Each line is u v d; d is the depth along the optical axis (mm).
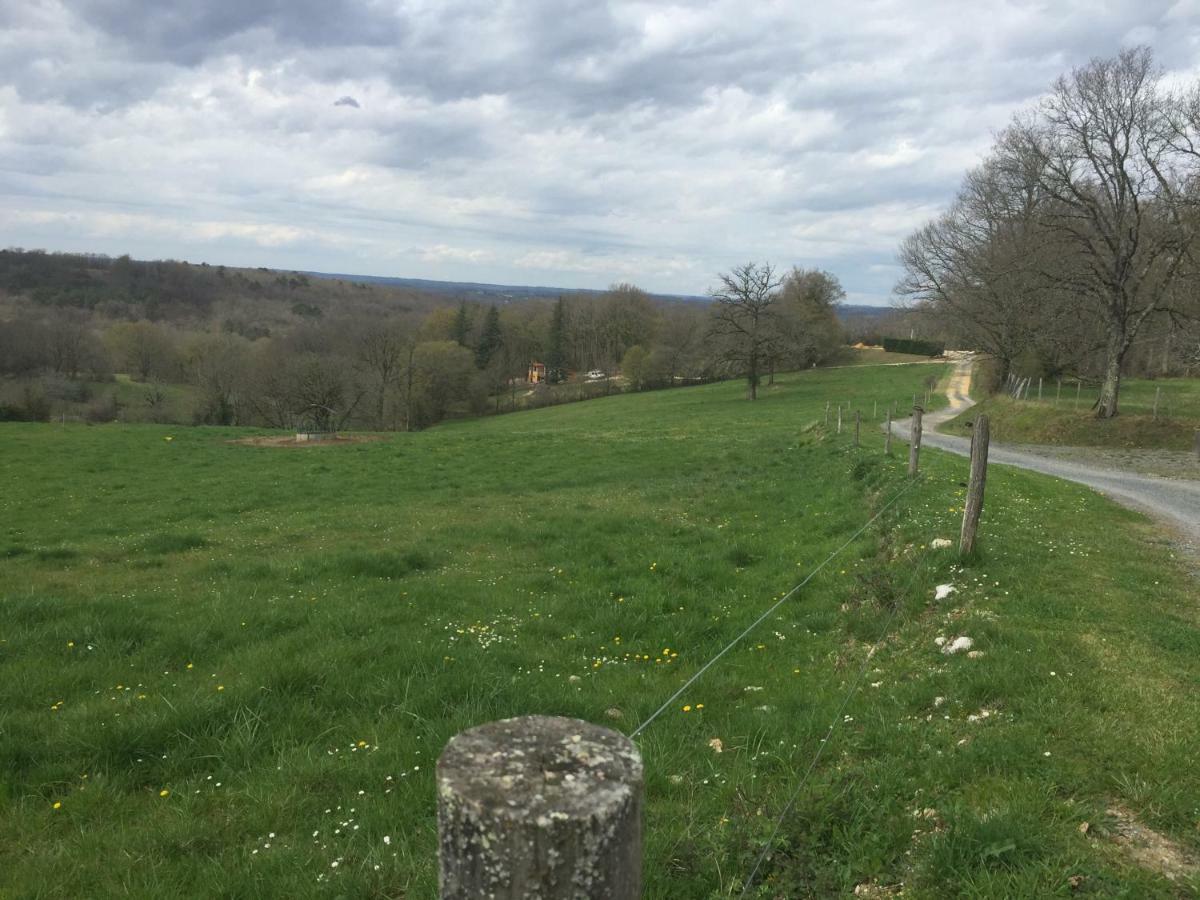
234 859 4746
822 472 22016
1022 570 10008
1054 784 4770
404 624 9773
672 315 107375
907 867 4168
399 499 22797
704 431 45656
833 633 9344
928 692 6645
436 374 79812
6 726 6508
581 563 13656
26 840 5070
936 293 52938
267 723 6656
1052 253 38750
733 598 11219
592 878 1898
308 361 57531
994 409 44406
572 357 120062
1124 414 37938
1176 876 3934
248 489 24359
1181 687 6352
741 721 6641
